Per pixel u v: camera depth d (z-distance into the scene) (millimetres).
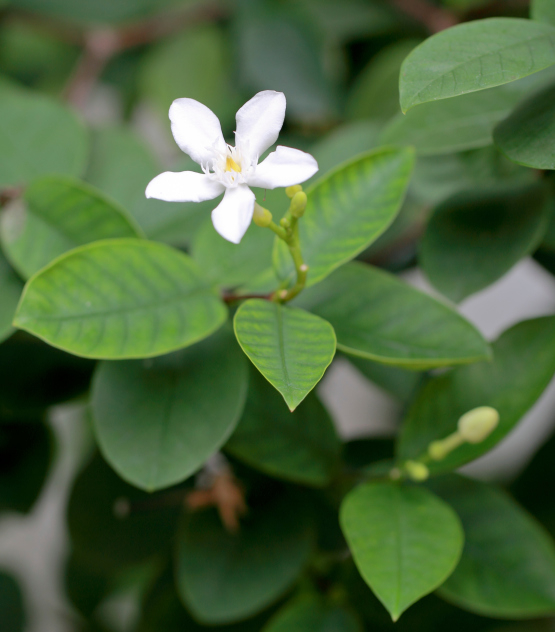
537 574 496
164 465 480
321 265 484
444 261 506
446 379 502
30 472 549
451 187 528
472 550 501
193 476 534
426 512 489
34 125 534
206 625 551
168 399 488
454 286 503
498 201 509
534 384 495
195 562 516
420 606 537
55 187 501
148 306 480
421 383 554
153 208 535
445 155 530
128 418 486
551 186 506
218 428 483
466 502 507
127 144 545
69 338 470
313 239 488
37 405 531
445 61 457
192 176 467
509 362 499
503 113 495
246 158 467
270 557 515
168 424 485
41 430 550
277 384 450
